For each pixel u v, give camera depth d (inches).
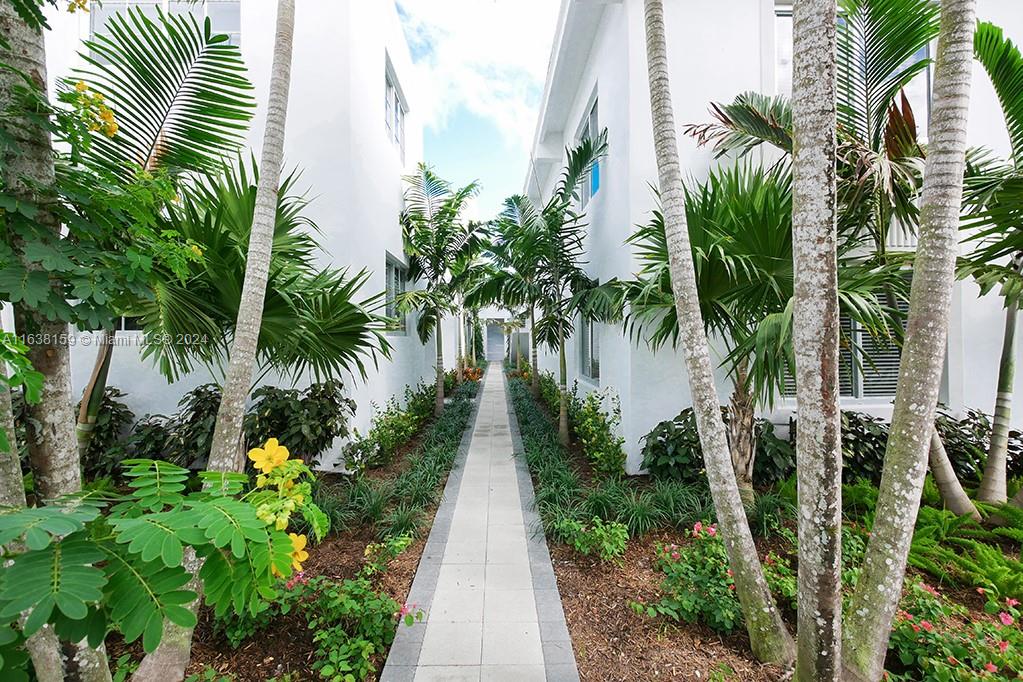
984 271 157.9
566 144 384.8
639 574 129.1
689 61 214.1
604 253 274.1
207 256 120.0
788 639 92.7
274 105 110.5
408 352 354.6
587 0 243.9
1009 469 193.0
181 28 105.5
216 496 51.5
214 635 99.7
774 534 148.6
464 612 113.0
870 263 159.8
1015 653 84.9
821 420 72.8
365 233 249.9
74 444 67.8
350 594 107.7
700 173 214.4
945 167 78.0
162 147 116.3
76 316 63.2
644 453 194.9
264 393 194.2
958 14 78.4
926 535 140.6
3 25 61.9
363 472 208.2
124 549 43.0
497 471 233.6
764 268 148.9
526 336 831.1
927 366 76.6
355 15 235.5
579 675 91.8
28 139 62.9
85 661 62.0
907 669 91.5
